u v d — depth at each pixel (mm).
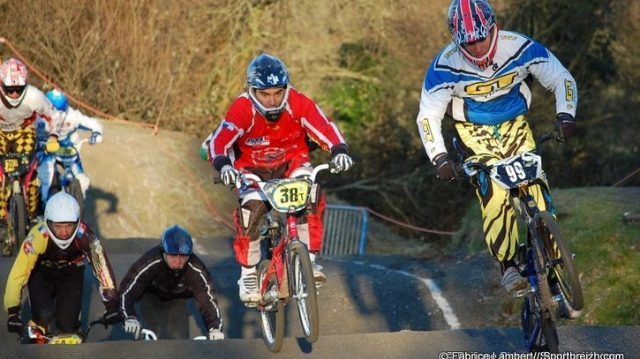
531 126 61500
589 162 62438
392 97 65750
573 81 18953
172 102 63719
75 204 22844
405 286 32750
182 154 53594
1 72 31594
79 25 62812
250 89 19203
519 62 18875
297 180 18812
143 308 24844
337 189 64500
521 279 18266
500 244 18547
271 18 67125
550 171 62562
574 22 62594
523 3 62719
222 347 20562
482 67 18844
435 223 63938
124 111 63125
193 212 48656
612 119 62438
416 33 65062
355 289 32656
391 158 65562
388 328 30312
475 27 18344
